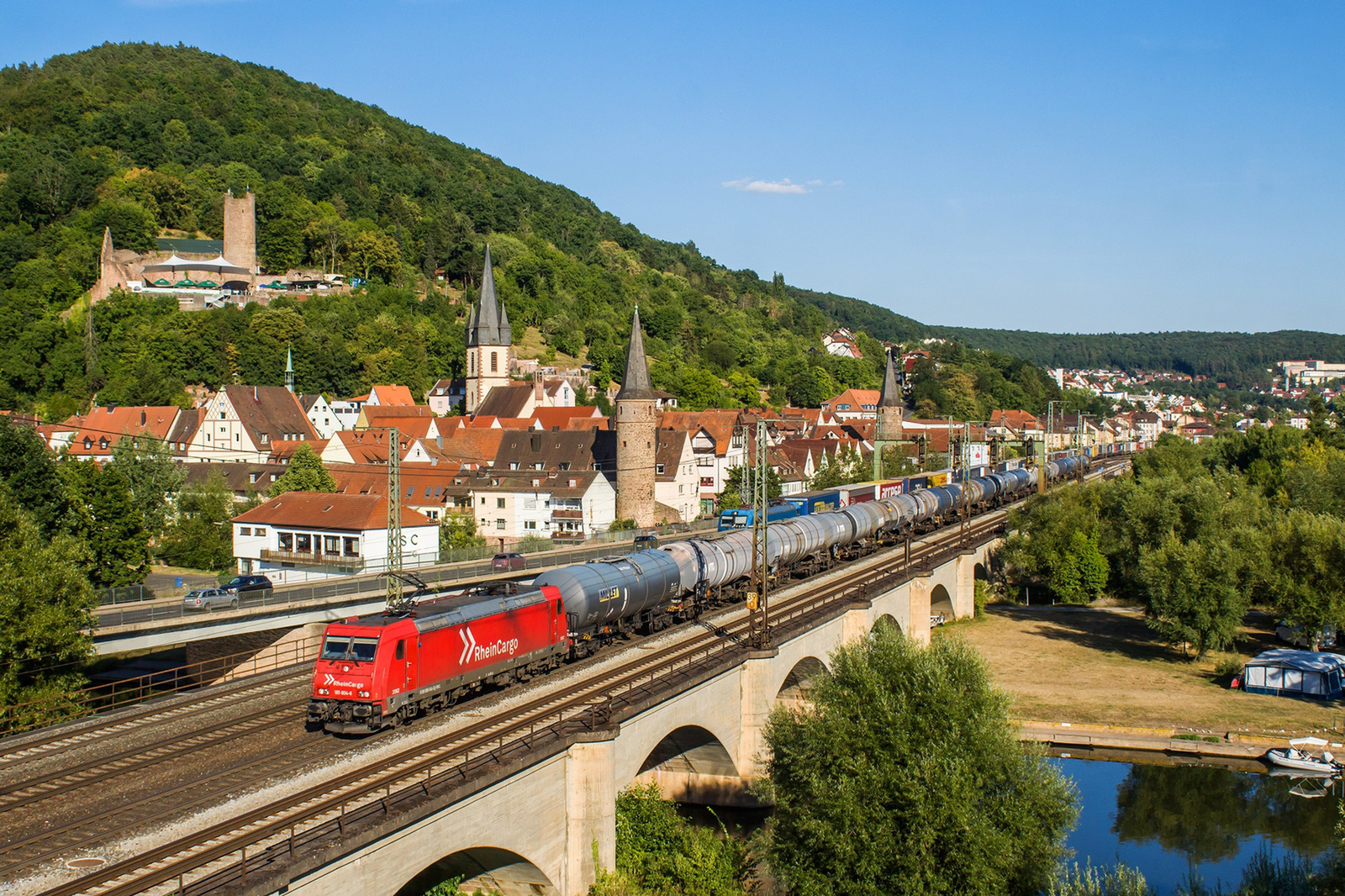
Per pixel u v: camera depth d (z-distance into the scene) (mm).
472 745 27406
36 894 19672
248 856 20797
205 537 81312
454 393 178500
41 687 39750
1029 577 91188
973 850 28969
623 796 35562
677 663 38688
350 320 190000
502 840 26281
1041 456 117625
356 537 71562
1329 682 57688
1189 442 148500
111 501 64750
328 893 20938
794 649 44438
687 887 32594
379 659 29266
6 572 39781
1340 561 62531
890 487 89188
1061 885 30719
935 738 30953
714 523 93500
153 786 25719
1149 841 42844
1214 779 48719
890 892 29562
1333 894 30750
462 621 32625
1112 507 88125
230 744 29250
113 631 44844
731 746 40094
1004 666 64938
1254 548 65375
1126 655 67312
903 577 59406
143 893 19391
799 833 31625
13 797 25156
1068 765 50562
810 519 64188
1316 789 47469
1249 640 69938
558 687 35250
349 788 25266
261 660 53031
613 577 41781
